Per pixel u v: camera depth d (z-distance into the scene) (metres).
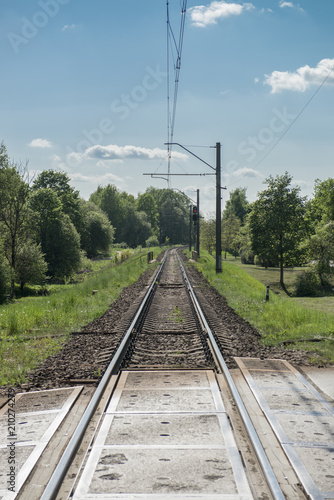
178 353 10.19
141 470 4.56
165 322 14.24
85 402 6.71
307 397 6.87
